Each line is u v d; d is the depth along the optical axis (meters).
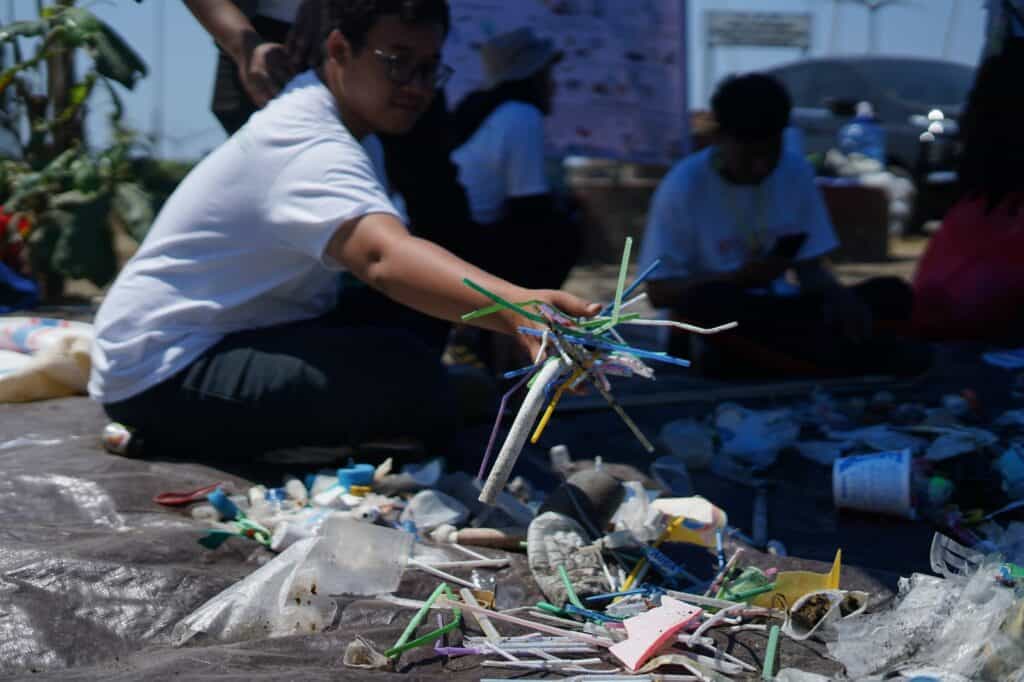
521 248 4.59
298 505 2.65
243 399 2.82
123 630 2.04
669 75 6.73
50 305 5.75
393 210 2.62
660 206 4.78
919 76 10.07
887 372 4.58
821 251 4.71
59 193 5.89
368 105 2.77
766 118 4.50
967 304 5.03
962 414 3.81
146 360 2.88
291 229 2.68
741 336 4.51
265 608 2.08
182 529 2.39
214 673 1.84
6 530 2.42
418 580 2.24
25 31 5.27
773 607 2.15
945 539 2.27
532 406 2.03
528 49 4.71
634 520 2.45
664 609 2.02
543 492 2.98
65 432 3.20
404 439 2.88
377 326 3.40
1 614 2.03
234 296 2.87
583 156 6.75
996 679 1.84
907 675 1.87
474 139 4.68
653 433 3.71
